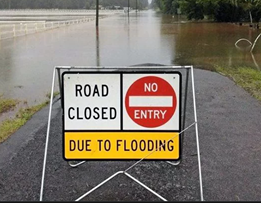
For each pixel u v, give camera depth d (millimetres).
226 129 4871
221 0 41781
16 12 75188
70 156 3104
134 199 2947
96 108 3074
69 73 3043
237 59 13289
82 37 23969
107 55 14961
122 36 25312
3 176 3412
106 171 3496
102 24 41156
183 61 12922
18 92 7816
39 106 6387
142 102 3070
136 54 15328
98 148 3102
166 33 28031
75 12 80188
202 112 5723
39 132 4793
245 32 27312
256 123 5176
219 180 3314
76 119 3080
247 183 3262
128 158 3109
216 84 8148
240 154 3973
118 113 3080
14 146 4273
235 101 6543
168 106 3078
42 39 21906
